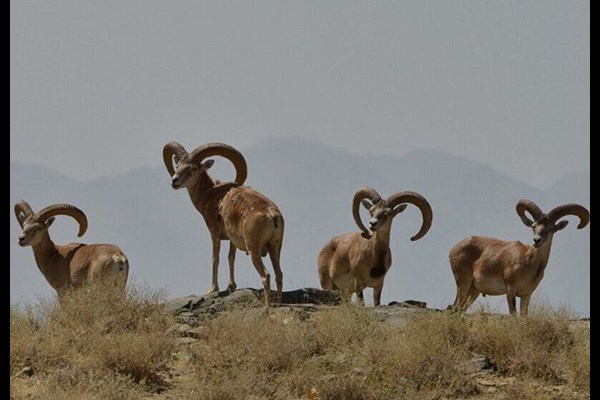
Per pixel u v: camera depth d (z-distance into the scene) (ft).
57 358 195.52
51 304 217.56
